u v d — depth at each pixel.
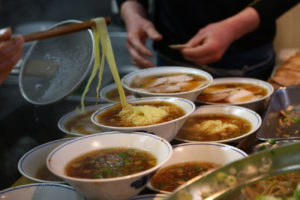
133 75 1.74
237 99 1.61
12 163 1.34
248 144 1.31
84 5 3.85
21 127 1.54
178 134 1.36
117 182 0.88
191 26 2.51
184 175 1.10
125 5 2.68
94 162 1.04
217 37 2.02
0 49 1.04
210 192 0.86
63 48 1.54
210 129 1.35
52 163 0.98
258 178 0.90
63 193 1.02
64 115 1.51
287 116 1.51
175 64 2.54
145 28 2.31
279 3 2.15
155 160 1.02
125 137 1.12
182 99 1.34
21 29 3.65
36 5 3.79
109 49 1.41
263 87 1.73
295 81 1.92
